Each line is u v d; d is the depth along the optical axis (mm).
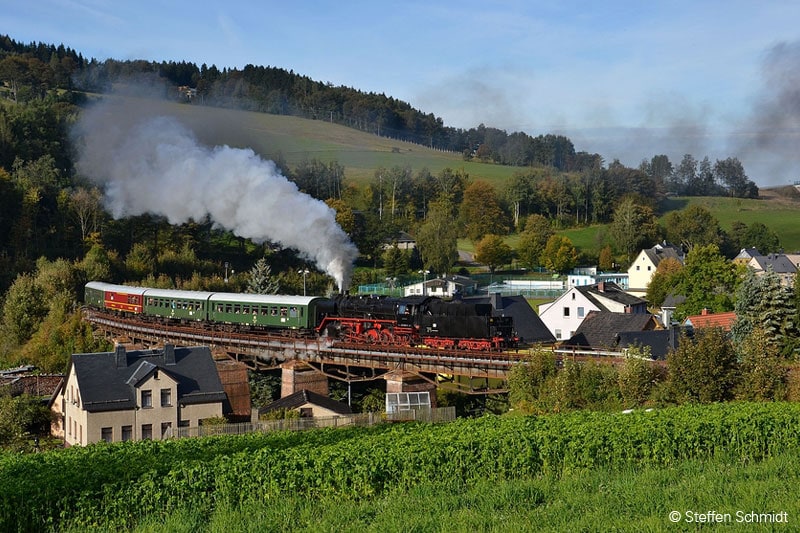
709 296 81375
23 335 82562
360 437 31828
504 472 27281
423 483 26109
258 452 27828
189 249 118875
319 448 28797
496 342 53312
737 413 31406
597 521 21281
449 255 133875
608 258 146000
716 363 40219
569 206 186250
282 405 49906
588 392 42125
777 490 23297
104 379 47938
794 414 31594
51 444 49094
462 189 190375
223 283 106438
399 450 27547
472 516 22500
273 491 25766
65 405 50219
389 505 24375
